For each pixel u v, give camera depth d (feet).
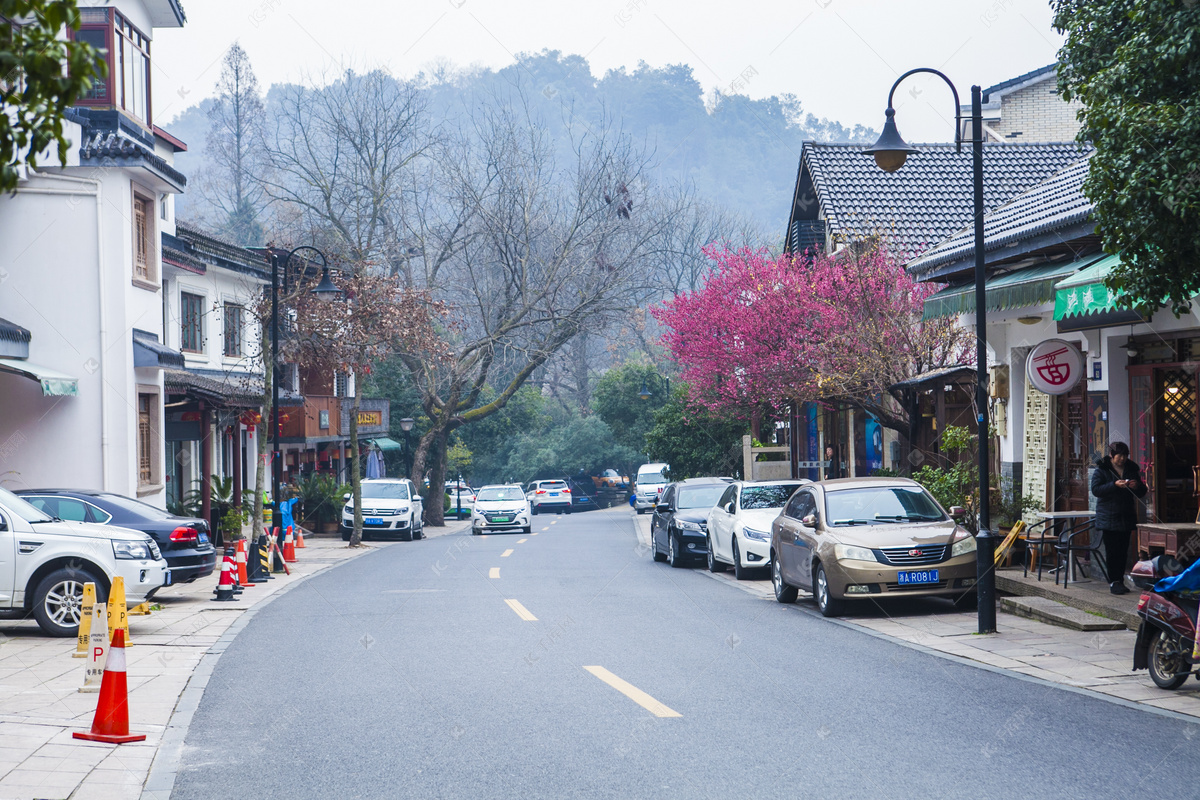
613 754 23.97
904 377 73.20
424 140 165.78
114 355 70.03
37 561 44.32
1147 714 27.66
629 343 240.53
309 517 126.62
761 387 85.40
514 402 217.15
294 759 24.21
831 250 93.61
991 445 66.03
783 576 53.93
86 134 71.56
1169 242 31.27
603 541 109.70
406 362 153.28
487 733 26.20
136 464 70.95
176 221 100.68
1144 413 50.67
